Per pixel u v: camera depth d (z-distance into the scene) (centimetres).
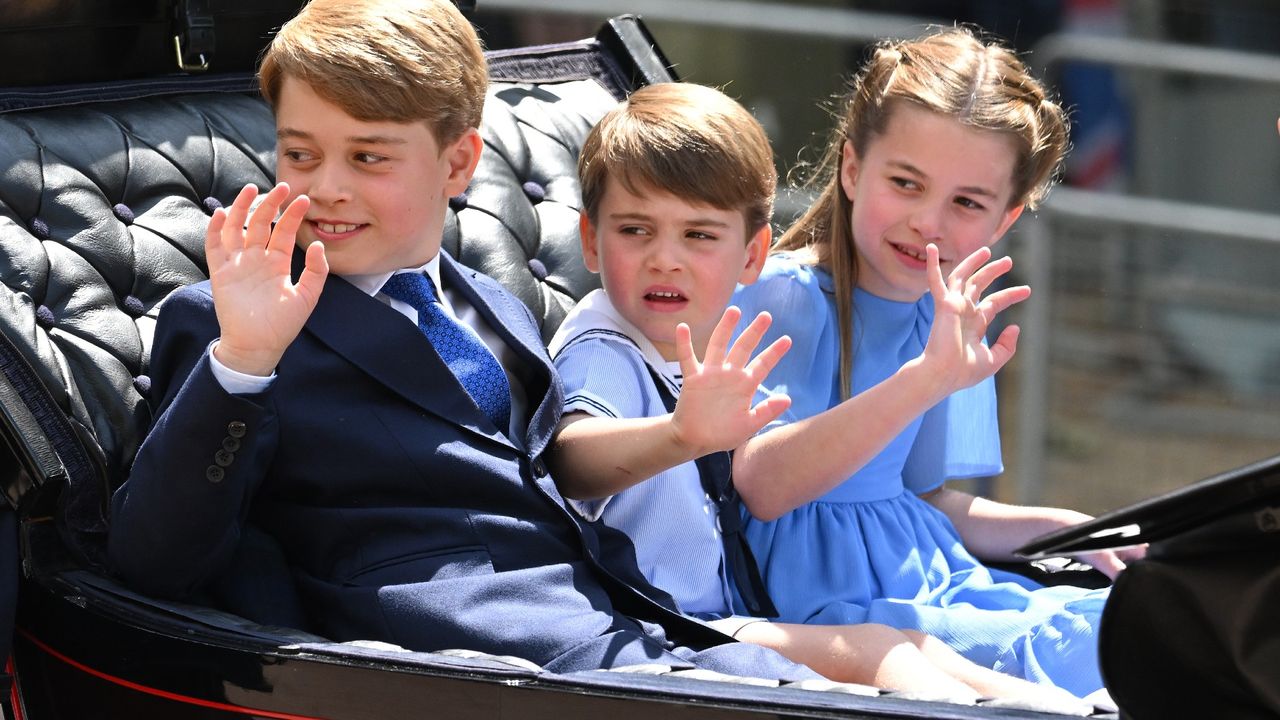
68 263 652
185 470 558
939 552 755
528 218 796
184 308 607
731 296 682
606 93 878
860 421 652
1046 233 1473
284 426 602
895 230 722
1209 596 439
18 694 622
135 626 559
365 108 596
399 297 643
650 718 493
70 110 698
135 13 745
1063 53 1561
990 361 639
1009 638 674
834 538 729
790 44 1611
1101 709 486
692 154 650
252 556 612
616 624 603
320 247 552
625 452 617
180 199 701
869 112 735
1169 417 1522
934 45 750
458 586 592
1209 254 1518
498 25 1538
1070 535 443
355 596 591
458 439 623
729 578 700
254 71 790
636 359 677
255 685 538
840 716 474
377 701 524
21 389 607
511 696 507
